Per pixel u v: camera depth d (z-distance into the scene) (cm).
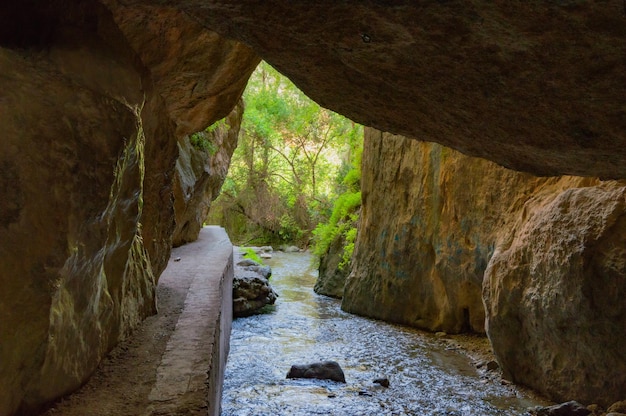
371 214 1066
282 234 2491
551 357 559
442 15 220
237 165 2484
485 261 786
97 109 272
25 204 231
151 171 538
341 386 622
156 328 461
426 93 307
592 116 269
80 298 287
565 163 344
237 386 613
